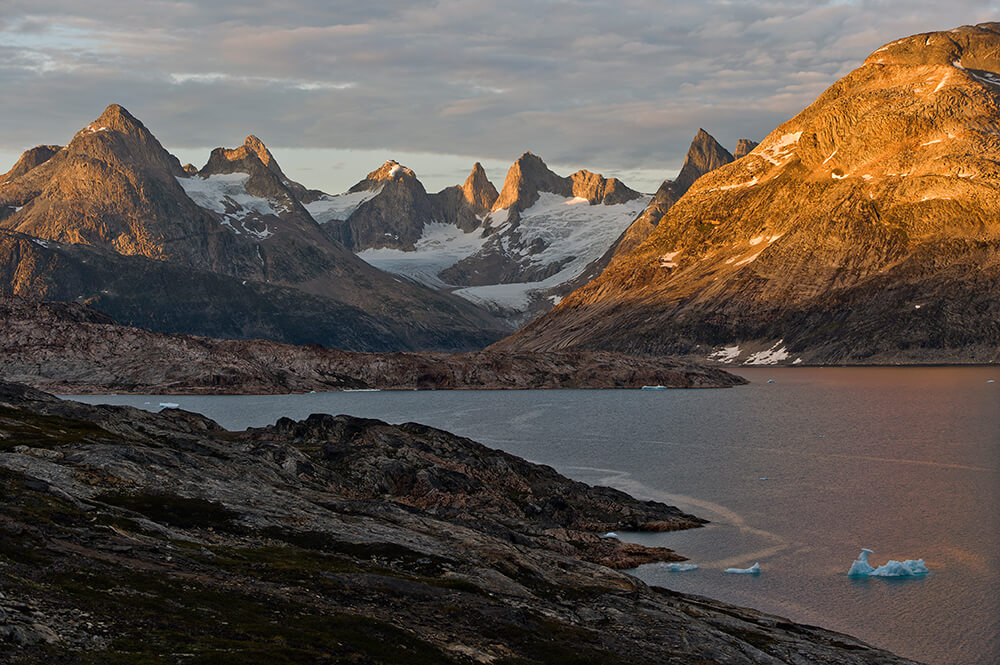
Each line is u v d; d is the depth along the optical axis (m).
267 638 38.53
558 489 102.75
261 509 63.53
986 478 121.75
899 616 65.38
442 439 110.38
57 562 42.06
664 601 61.19
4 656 30.75
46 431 72.19
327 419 109.19
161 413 106.00
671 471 131.62
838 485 118.19
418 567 56.66
